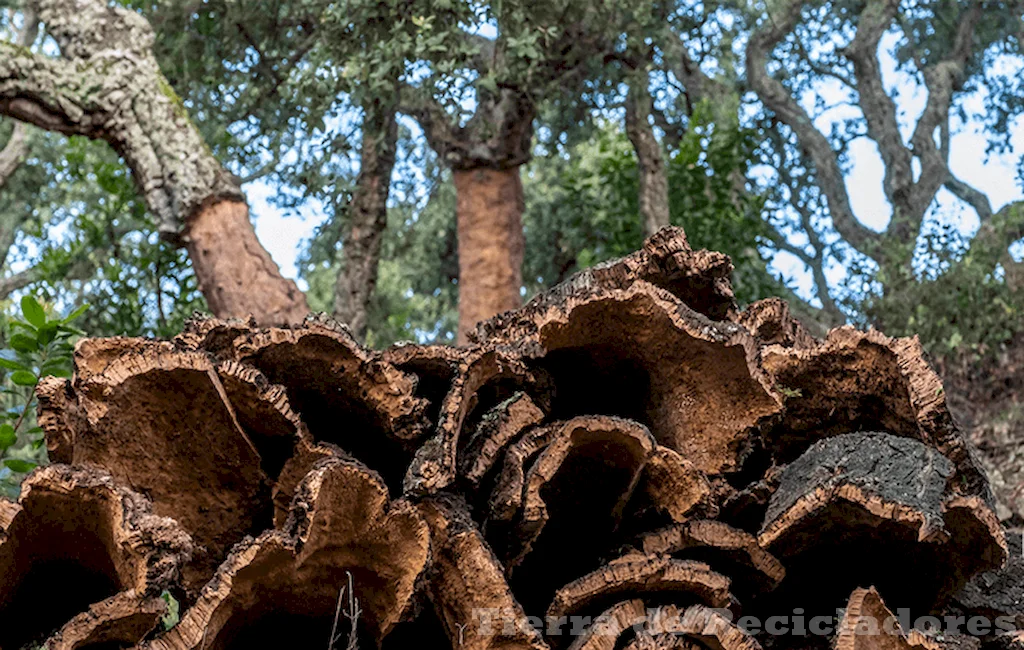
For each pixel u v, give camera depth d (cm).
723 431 227
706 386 226
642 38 536
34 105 447
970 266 562
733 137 620
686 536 216
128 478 207
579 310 217
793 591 231
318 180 512
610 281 238
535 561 223
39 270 523
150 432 205
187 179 443
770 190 701
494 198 514
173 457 208
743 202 635
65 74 450
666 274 238
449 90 478
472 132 514
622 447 213
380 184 518
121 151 459
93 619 181
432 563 199
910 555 220
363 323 514
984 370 541
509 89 504
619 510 218
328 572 198
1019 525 422
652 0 535
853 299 621
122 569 188
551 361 229
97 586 202
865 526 214
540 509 205
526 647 199
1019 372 531
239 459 209
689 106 642
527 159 518
